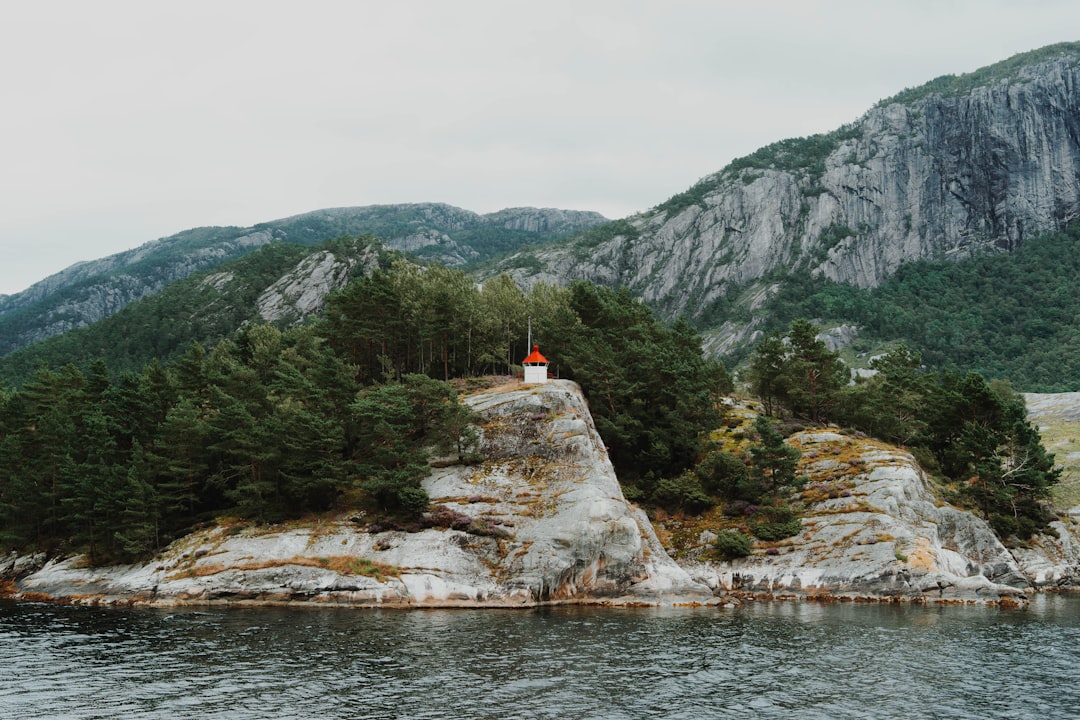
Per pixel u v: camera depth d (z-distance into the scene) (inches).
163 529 3944.4
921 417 5300.2
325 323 5423.2
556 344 5231.3
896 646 2524.6
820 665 2245.3
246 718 1715.1
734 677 2100.1
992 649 2487.7
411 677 2057.1
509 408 4239.7
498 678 2055.9
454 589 3378.4
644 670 2165.4
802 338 5398.6
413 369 5413.4
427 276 5876.0
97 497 3919.8
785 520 4138.8
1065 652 2447.1
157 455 4084.6
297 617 2997.0
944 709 1831.9
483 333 5329.7
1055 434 6540.4
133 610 3203.7
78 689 1937.7
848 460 4421.8
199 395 4606.3
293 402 4306.1
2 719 1705.2
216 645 2447.1
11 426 4503.0
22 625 2827.3
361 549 3550.7
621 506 3796.8
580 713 1770.4
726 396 6166.3
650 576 3656.5
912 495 4133.9
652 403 4911.4
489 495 3850.9
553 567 3484.3
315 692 1908.2
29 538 4261.8
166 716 1729.8
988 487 4576.8
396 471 3762.3
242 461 4087.1
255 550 3558.1
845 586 3683.6
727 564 3971.5
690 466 4734.3
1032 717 1777.8
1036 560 4407.0
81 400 4722.0
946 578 3661.4
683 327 6289.4
